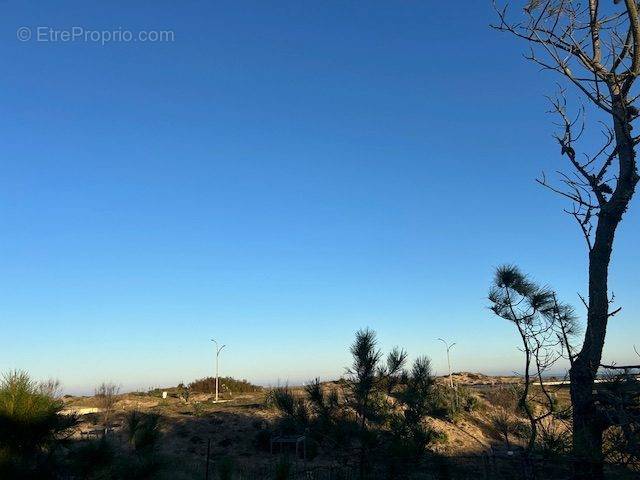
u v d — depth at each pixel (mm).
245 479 11062
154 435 6801
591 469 7574
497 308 9133
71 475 5715
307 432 10258
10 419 5422
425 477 9594
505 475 9219
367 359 10133
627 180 9758
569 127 10109
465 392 36375
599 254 9961
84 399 40344
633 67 9773
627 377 8664
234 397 50125
